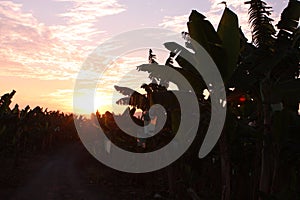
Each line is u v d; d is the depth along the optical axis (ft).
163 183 54.95
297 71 24.90
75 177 66.85
